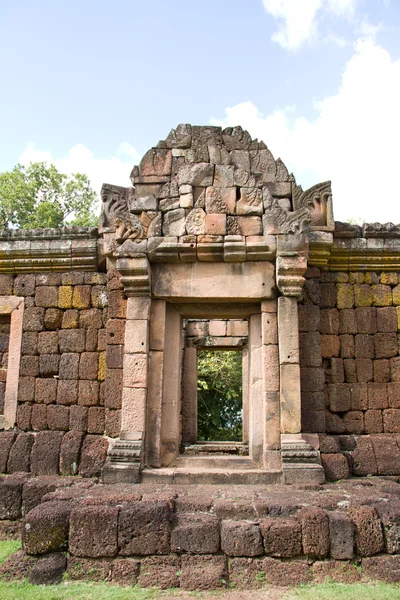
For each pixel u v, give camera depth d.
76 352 8.28
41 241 8.57
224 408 21.47
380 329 8.10
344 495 5.77
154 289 7.43
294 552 4.91
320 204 7.87
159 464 7.04
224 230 7.30
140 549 4.93
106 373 7.58
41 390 8.20
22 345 8.43
